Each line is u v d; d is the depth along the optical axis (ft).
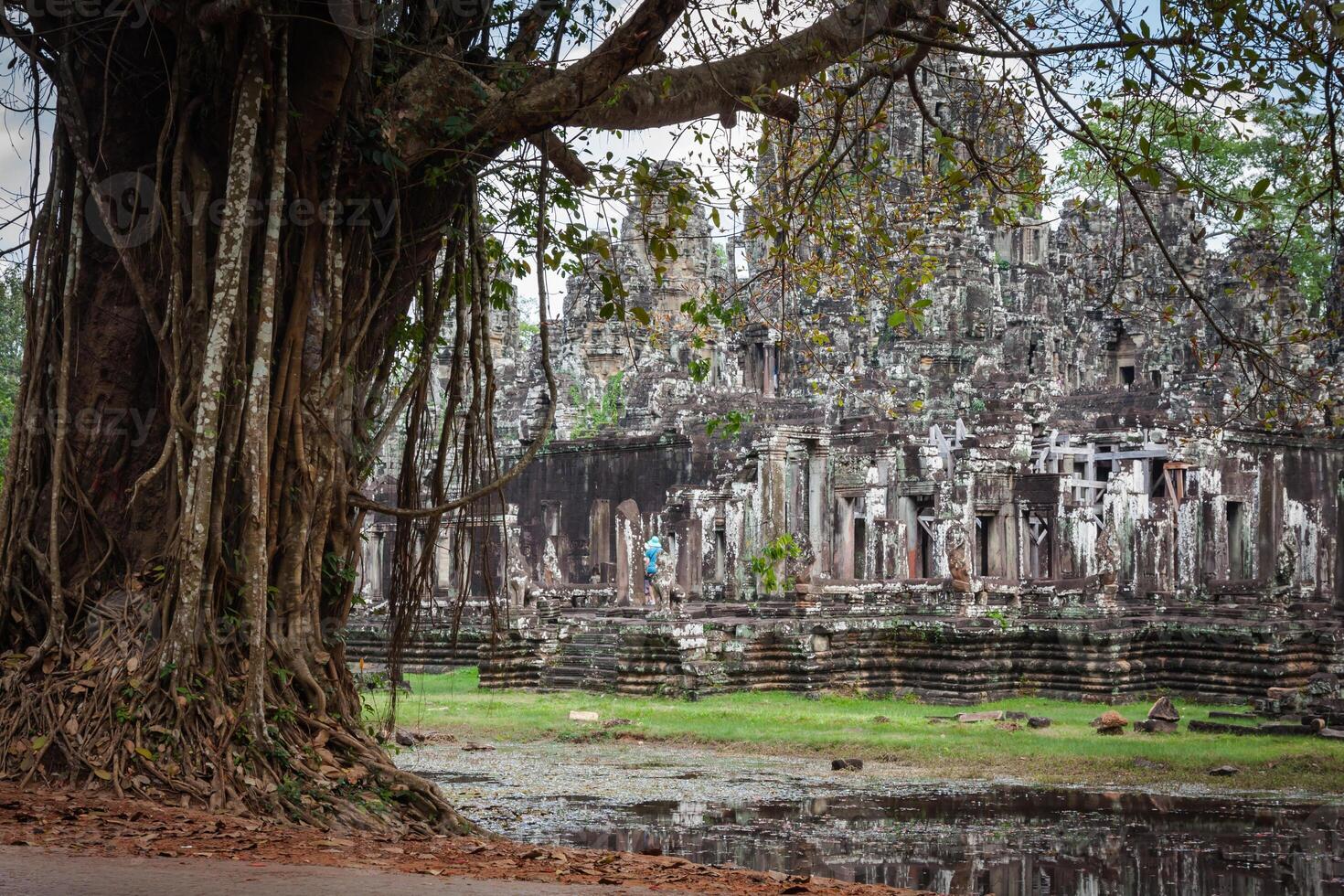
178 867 23.17
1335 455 147.74
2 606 33.22
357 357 36.94
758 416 153.48
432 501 38.19
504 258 40.70
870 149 50.19
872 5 39.04
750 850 46.75
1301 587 111.75
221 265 31.63
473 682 104.42
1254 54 36.86
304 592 34.12
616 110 37.27
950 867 44.57
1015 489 118.42
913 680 95.25
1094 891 41.16
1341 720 75.05
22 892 20.11
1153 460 140.67
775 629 95.96
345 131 34.06
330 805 31.60
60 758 31.09
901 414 144.15
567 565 156.76
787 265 53.93
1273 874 43.83
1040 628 95.40
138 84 34.73
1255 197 42.14
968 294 158.71
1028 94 42.83
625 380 185.37
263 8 31.78
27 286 34.55
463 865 26.68
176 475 32.35
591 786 61.16
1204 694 94.38
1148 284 182.29
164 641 31.55
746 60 38.81
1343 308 145.79
